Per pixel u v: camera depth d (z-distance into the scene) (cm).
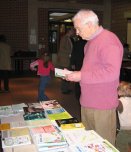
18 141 170
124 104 291
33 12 1088
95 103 215
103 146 163
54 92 708
